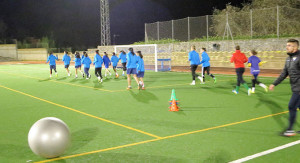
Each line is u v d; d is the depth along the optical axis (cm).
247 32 2773
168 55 3173
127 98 1148
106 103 1059
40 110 964
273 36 2553
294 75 606
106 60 2031
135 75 1371
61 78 2003
